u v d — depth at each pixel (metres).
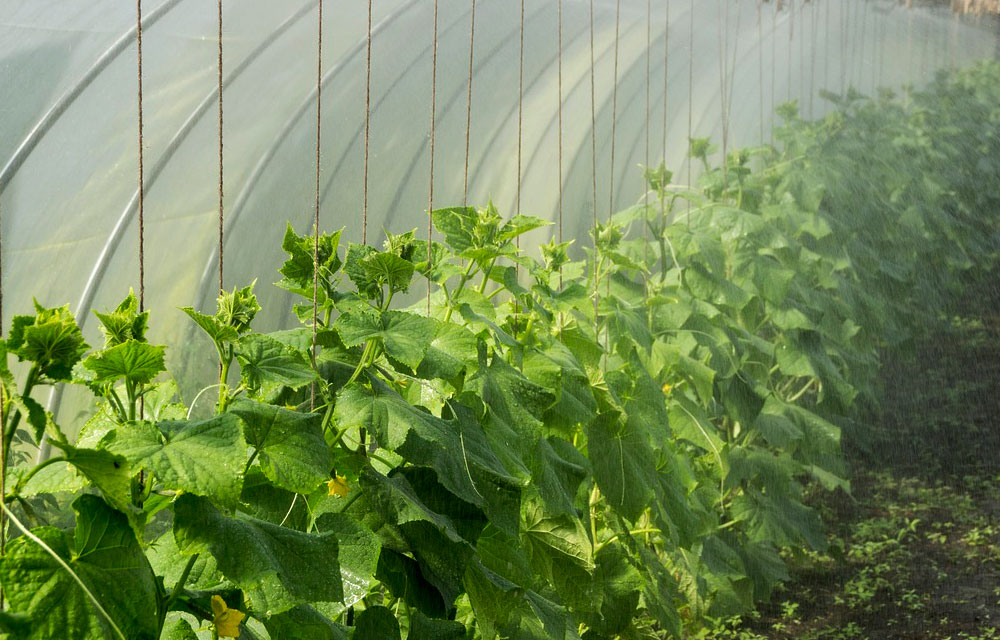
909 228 8.72
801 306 5.93
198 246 4.60
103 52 4.72
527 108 6.39
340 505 1.99
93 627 1.37
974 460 7.46
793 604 5.40
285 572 1.57
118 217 4.39
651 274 4.91
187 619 1.90
